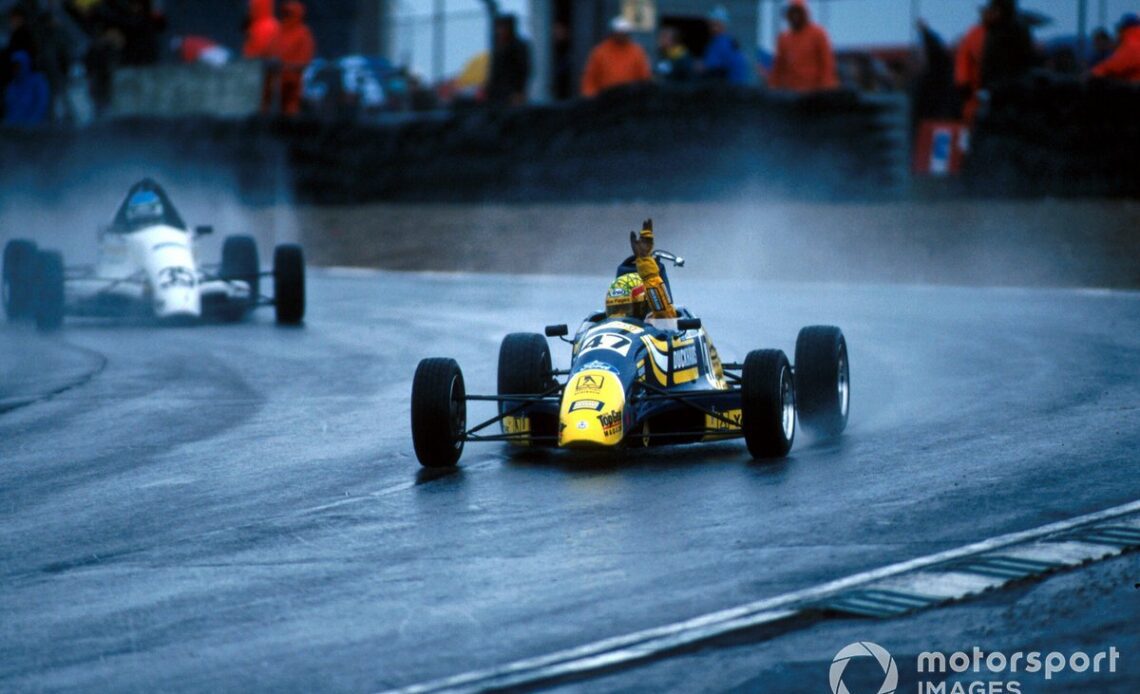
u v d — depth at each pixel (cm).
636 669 1942
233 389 4609
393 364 5091
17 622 2242
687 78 9600
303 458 3475
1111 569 2273
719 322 6003
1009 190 8144
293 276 6378
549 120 9619
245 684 1939
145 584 2420
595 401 3103
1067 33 9388
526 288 7631
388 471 3284
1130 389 4069
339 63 12350
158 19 12431
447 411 3222
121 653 2081
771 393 3155
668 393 3241
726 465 3186
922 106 9412
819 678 1889
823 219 8288
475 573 2398
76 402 4403
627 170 9262
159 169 11100
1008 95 8106
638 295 3541
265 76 11106
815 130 8569
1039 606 2117
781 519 2661
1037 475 2962
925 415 3784
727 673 1916
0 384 4803
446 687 1898
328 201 10719
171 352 5519
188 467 3403
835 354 3472
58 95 12050
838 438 3494
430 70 12688
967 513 2659
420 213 10112
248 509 2947
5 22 13475
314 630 2147
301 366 5100
